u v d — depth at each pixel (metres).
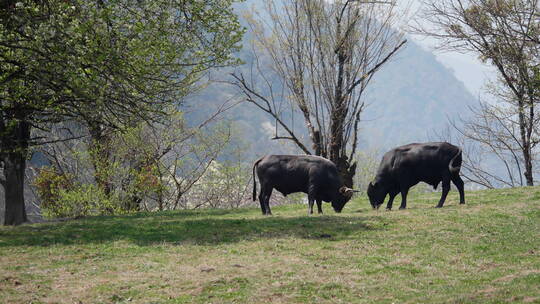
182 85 25.16
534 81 36.94
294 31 40.22
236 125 45.12
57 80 20.27
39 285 14.60
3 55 20.95
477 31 39.06
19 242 19.77
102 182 37.69
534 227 19.84
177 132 40.88
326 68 39.84
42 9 20.53
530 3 36.56
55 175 38.91
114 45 21.05
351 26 38.78
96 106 21.86
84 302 13.31
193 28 24.23
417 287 13.98
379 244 18.34
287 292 13.80
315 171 24.97
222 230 21.11
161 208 41.03
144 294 13.87
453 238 18.77
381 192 25.97
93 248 18.72
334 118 39.91
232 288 14.18
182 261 16.86
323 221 22.06
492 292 12.88
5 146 25.34
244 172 45.91
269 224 21.81
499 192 29.38
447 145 24.84
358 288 14.00
